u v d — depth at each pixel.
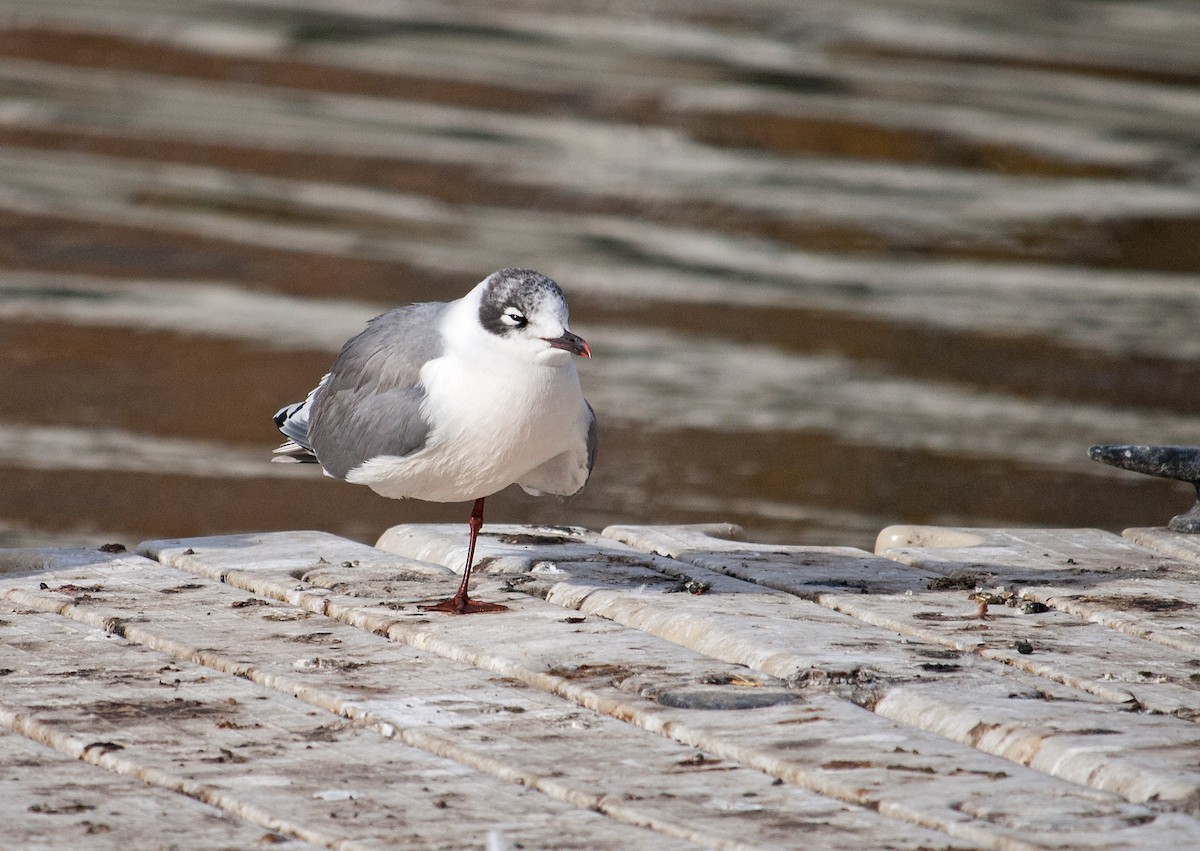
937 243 25.67
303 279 22.77
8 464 16.58
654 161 28.39
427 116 29.73
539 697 6.16
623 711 5.96
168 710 5.96
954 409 19.72
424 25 34.91
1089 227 26.59
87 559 8.02
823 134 30.12
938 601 7.56
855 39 36.09
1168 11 40.91
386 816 5.05
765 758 5.47
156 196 25.30
